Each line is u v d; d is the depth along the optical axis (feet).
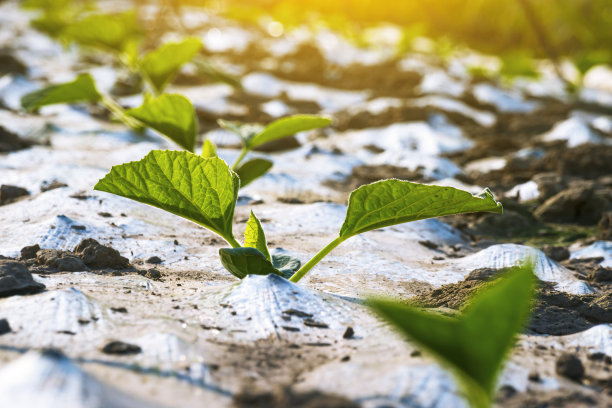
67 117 3.53
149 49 6.03
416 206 1.56
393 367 1.33
